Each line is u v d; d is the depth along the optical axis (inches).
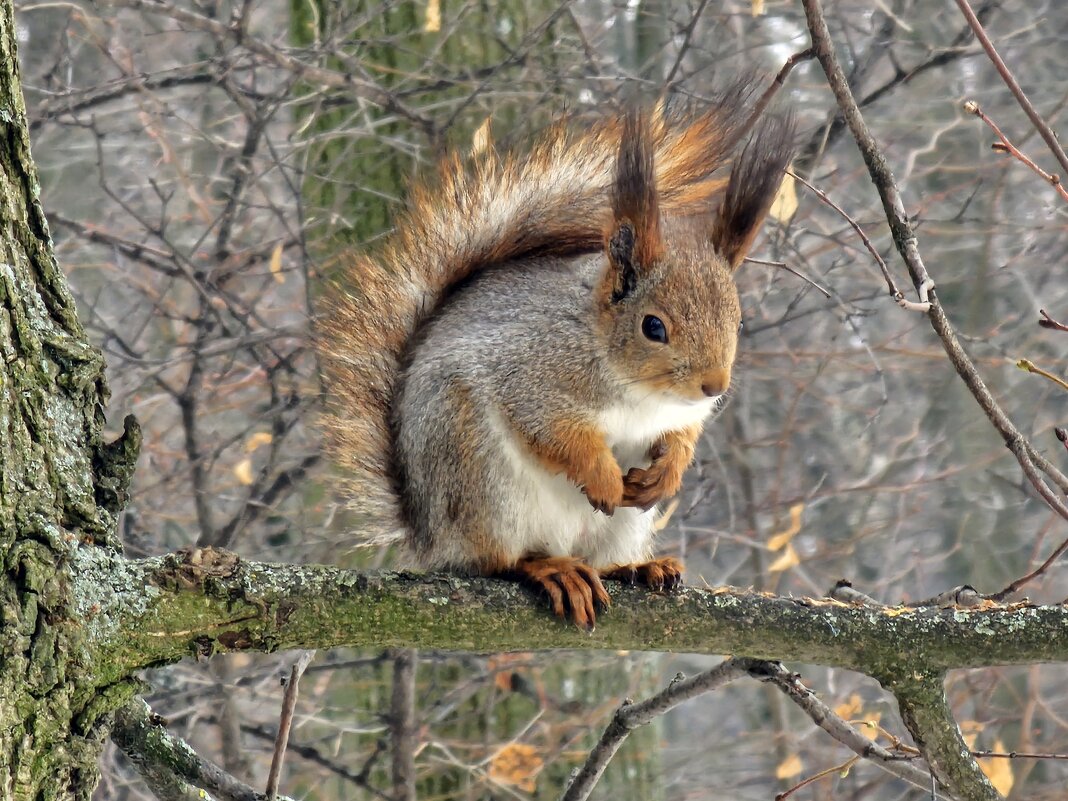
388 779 495.8
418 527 297.7
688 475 576.1
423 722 476.1
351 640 229.3
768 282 531.2
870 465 698.8
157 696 479.2
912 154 554.6
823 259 619.5
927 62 507.8
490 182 336.2
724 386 292.5
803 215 541.0
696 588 255.4
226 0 626.8
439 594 237.6
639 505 305.0
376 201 484.1
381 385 314.5
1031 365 255.0
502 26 493.4
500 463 291.0
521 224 335.0
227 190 580.4
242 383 525.7
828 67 285.7
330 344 322.7
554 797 495.2
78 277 616.4
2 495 205.8
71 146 614.9
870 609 249.9
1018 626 246.8
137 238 609.9
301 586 226.8
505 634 241.4
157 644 215.3
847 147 636.7
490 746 483.8
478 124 477.4
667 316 292.0
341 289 337.1
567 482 306.0
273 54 469.7
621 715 276.4
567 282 307.4
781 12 599.2
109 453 223.3
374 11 478.6
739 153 324.5
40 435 214.1
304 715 470.9
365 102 472.7
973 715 616.1
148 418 556.1
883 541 740.0
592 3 533.0
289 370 494.0
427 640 235.5
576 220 336.2
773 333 622.5
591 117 457.1
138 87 503.2
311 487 534.6
